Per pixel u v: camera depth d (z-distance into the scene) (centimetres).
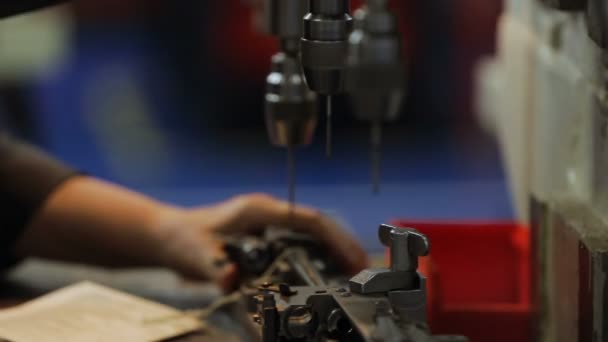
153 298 137
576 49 119
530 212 122
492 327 124
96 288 133
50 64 299
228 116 314
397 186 268
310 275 116
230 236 139
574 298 109
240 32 307
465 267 135
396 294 99
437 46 302
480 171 281
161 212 146
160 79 310
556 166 126
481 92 243
